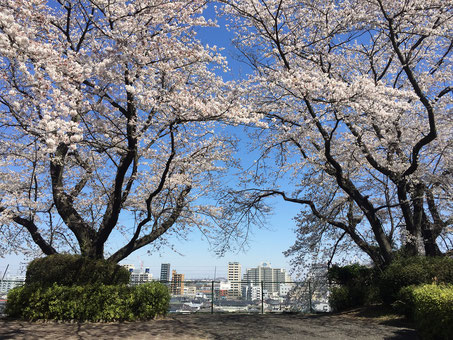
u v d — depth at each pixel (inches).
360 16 454.6
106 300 363.9
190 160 491.8
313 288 577.9
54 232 476.1
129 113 356.5
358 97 382.0
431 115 433.1
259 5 479.8
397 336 298.7
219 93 429.4
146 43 302.4
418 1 429.4
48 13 422.3
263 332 322.7
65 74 275.7
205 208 530.9
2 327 304.0
